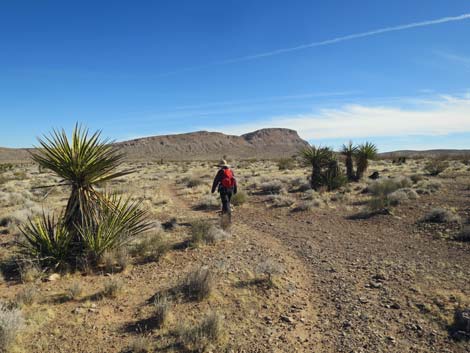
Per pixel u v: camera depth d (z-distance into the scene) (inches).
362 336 191.5
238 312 215.8
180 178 1321.4
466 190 676.7
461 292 237.6
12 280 269.7
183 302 226.8
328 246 370.9
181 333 184.5
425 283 257.1
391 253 337.1
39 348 178.5
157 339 185.9
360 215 518.0
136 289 251.8
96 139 329.1
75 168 313.9
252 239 396.5
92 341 185.8
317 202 609.3
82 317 209.8
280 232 439.8
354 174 980.6
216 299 230.8
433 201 565.3
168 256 322.3
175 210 602.2
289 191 821.9
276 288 250.1
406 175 1021.8
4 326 179.6
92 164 311.6
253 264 301.6
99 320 207.0
